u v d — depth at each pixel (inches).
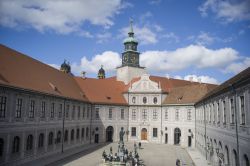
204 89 2669.8
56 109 1964.8
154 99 3026.6
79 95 2551.7
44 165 1555.1
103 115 2883.9
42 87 1803.6
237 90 1073.5
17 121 1459.2
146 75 3068.4
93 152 2159.2
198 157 2017.7
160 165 1745.8
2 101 1332.4
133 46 3440.0
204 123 1947.6
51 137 1902.1
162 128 2947.8
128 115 3058.6
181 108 2778.1
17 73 1610.5
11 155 1403.8
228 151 1242.6
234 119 1129.4
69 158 1846.7
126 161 1670.8
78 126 2434.8
